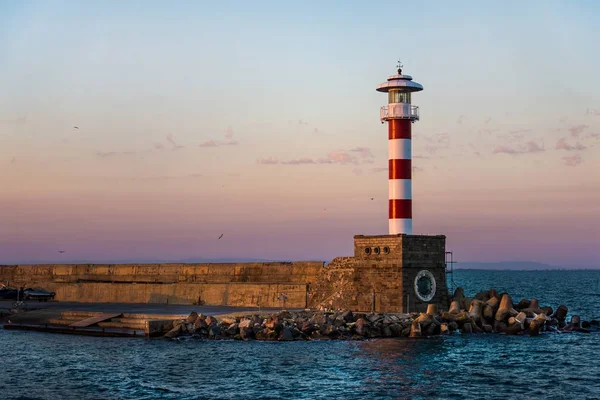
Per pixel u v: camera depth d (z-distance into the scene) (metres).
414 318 70.50
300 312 72.81
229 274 90.50
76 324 75.31
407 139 74.44
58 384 50.88
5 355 61.41
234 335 67.62
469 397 47.62
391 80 75.75
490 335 70.88
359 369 54.69
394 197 74.00
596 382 52.28
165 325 70.25
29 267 108.88
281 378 51.81
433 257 74.25
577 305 129.25
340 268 76.69
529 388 50.25
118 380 51.78
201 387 49.59
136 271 99.19
